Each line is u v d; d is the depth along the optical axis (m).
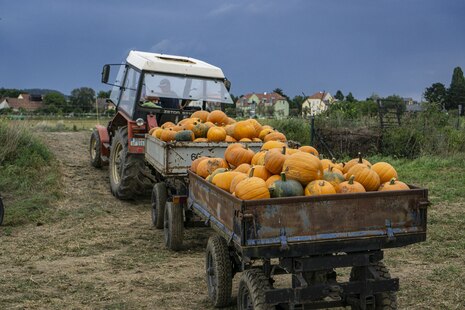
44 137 17.14
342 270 6.73
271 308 4.18
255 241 4.07
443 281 6.17
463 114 27.69
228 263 5.31
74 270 6.75
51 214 9.72
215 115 8.66
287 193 4.46
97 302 5.61
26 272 6.64
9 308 5.39
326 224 4.21
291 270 4.25
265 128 8.34
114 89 11.84
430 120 17.97
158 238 8.38
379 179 4.86
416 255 7.29
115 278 6.43
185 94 10.23
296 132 18.61
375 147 17.16
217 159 5.95
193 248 7.82
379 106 18.33
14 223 9.18
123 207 10.49
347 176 4.87
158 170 7.91
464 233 8.35
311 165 4.58
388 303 4.50
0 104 60.97
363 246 4.30
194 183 5.98
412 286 6.01
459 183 12.54
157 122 10.40
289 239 4.12
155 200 8.88
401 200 4.39
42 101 60.66
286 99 82.75
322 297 4.20
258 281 4.31
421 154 16.42
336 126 17.80
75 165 13.73
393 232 4.35
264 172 4.90
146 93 9.93
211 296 5.54
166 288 6.09
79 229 8.89
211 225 5.09
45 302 5.59
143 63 10.16
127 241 8.19
